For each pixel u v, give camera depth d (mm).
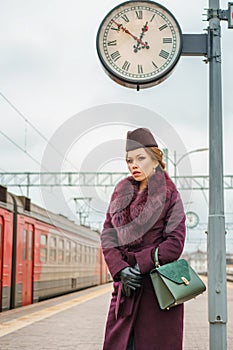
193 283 4578
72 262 25328
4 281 15586
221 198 6027
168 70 5801
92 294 26016
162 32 5883
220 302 5828
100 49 5832
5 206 15797
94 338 10633
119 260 4621
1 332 11531
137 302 4648
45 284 20375
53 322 13438
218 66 6223
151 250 4574
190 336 11164
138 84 5809
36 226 19109
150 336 4621
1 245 15383
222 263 5898
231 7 6312
